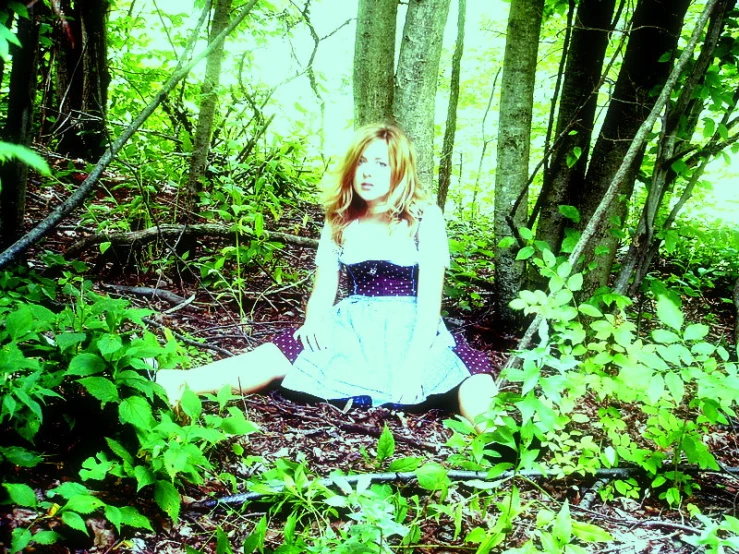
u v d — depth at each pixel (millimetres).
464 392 2363
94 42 4809
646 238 2645
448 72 7715
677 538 1757
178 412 1929
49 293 2387
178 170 4242
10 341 1724
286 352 2451
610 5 3180
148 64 6480
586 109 3230
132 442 1719
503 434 1678
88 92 4848
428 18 2953
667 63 2904
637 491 1942
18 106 2469
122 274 3523
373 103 3201
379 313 2490
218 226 3533
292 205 4938
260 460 1886
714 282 4953
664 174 2609
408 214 2480
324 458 2053
